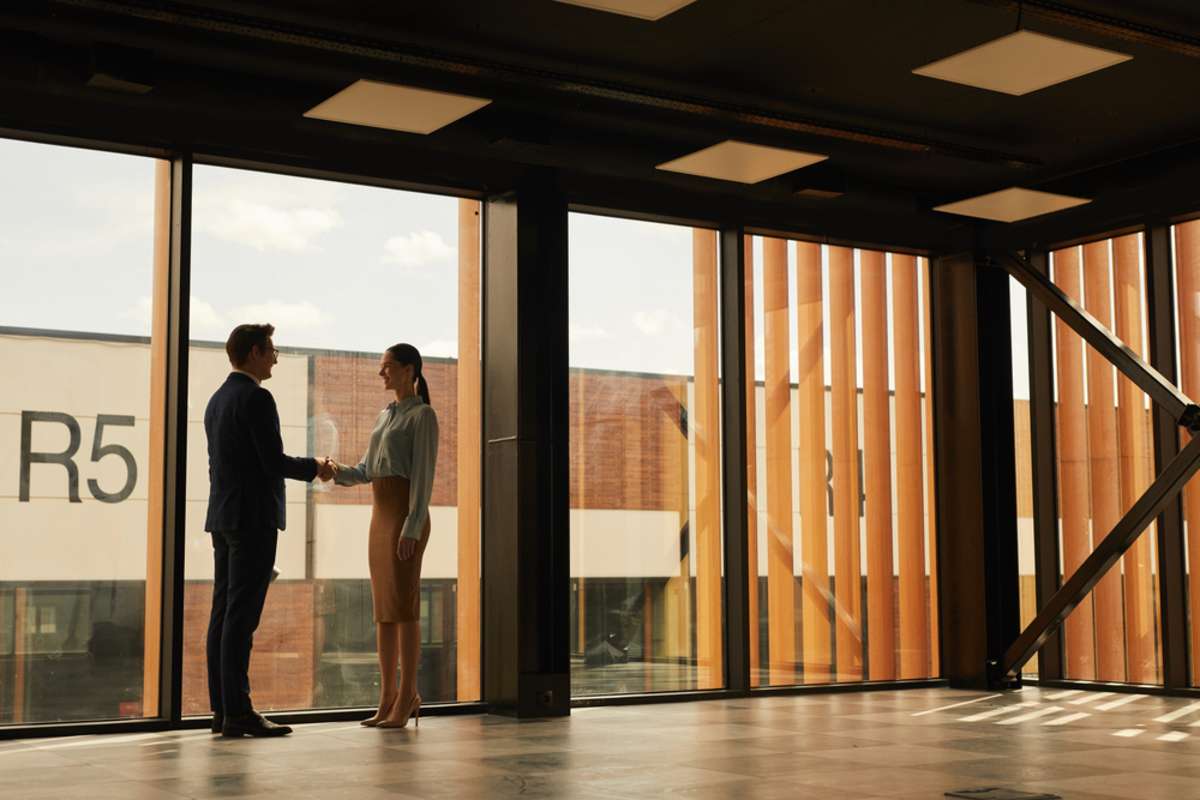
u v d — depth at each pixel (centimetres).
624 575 709
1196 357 736
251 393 549
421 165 643
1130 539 716
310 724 597
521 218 662
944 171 749
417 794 384
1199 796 384
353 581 630
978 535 802
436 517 660
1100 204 769
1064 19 507
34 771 436
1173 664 735
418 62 548
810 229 775
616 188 700
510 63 581
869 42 560
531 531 645
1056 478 814
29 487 560
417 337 661
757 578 757
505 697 638
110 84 541
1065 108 646
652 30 546
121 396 582
